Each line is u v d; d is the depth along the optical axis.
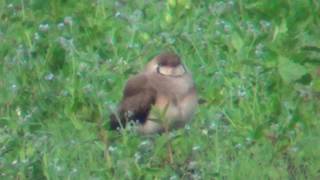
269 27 17.05
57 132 14.91
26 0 18.38
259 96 15.45
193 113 14.40
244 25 17.17
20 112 15.52
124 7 18.19
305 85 15.34
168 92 14.26
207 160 14.16
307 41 16.81
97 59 16.44
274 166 14.12
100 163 14.23
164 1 18.06
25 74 16.31
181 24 17.38
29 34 17.34
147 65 14.47
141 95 14.34
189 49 16.77
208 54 16.55
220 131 14.53
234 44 16.39
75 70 16.17
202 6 18.12
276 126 14.60
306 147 14.19
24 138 14.67
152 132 14.39
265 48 16.22
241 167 13.86
